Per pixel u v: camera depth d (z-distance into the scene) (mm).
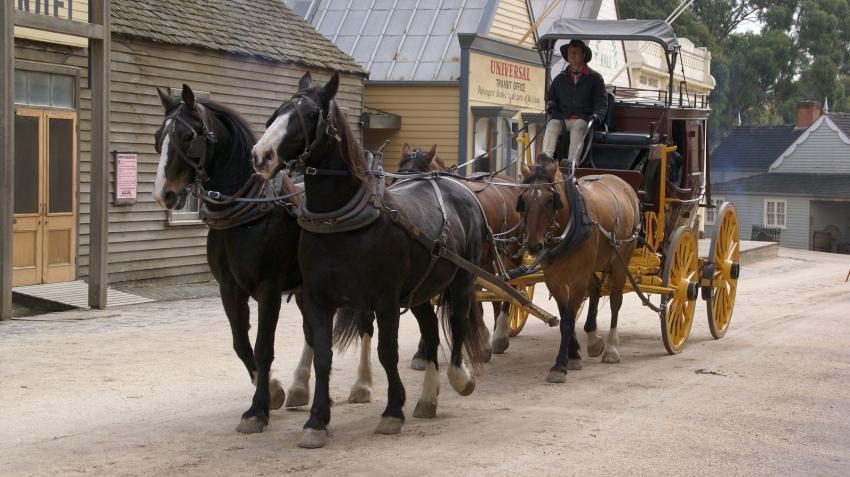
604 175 11539
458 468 6660
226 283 7762
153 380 9305
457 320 8469
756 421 8234
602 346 11406
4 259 12625
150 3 17141
